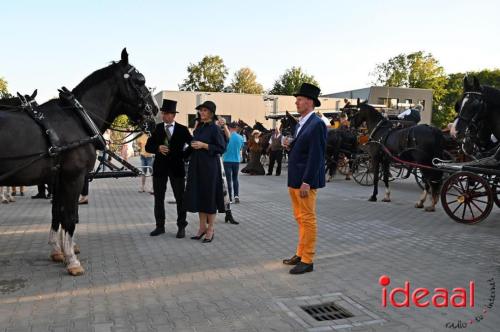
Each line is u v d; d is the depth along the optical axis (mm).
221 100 34469
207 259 5551
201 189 6332
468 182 7625
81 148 4832
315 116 4996
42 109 4762
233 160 9836
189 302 4145
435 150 9000
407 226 7551
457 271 5098
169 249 6016
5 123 4348
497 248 6098
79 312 3895
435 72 64062
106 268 5152
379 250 6012
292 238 6672
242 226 7539
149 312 3906
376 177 10453
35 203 10125
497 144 7570
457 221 7770
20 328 3559
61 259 5375
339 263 5406
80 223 7770
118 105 5535
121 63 5441
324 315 3918
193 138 6527
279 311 3951
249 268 5195
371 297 4305
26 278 4777
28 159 4418
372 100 33500
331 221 7984
